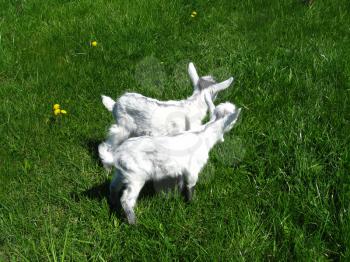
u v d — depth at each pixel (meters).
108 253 1.35
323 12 2.79
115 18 2.72
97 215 1.47
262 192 1.53
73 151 1.77
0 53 2.38
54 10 2.85
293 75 2.13
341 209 1.39
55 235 1.43
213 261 1.28
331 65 2.14
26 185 1.61
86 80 2.20
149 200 1.52
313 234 1.37
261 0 3.00
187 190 1.50
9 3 2.91
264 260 1.31
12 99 2.08
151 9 2.83
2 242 1.41
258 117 1.87
